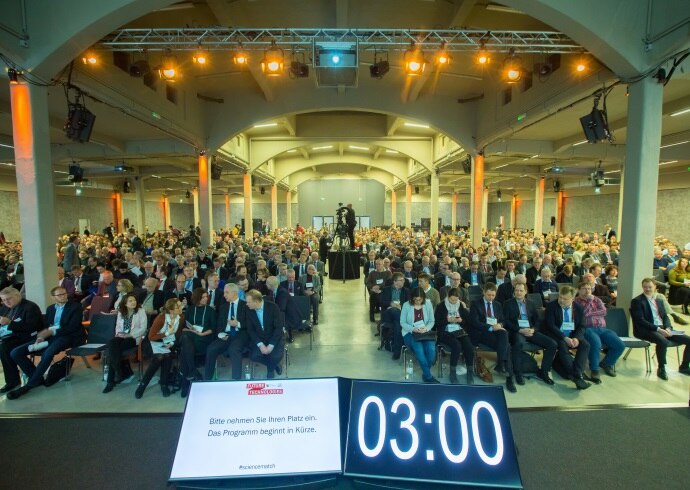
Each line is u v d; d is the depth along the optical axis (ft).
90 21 15.28
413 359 15.72
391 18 23.35
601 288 18.98
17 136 16.08
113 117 29.43
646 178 16.79
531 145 37.29
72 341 13.84
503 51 20.39
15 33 15.11
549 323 13.80
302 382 8.75
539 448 9.31
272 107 36.22
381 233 62.13
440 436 8.23
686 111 24.58
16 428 10.39
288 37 19.79
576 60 20.18
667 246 33.53
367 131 51.29
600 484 8.04
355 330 20.15
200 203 37.78
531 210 92.48
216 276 16.57
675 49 15.07
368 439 8.29
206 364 12.73
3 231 55.01
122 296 15.05
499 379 13.82
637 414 10.95
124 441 9.75
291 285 20.07
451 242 41.34
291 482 7.89
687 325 20.43
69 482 8.18
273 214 76.59
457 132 37.04
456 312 14.02
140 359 13.91
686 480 8.13
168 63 21.35
